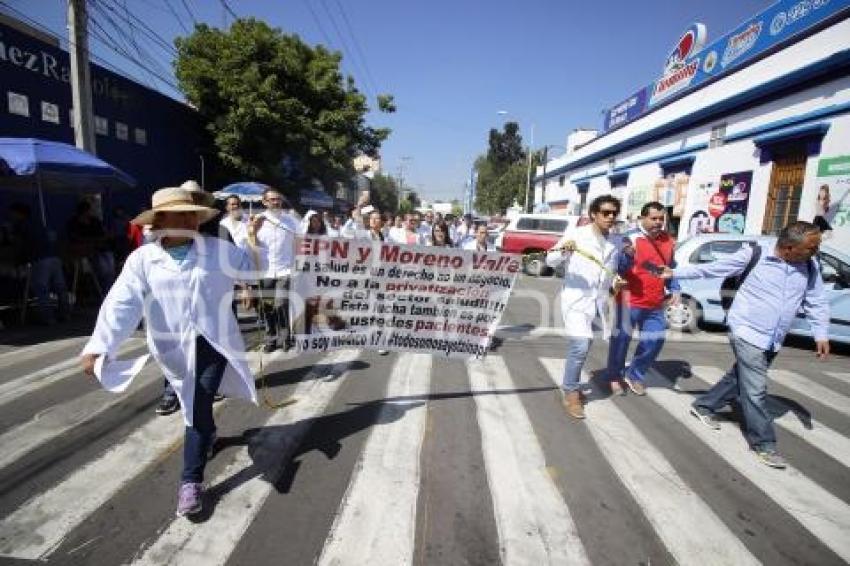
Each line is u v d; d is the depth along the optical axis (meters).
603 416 4.32
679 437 3.96
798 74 10.48
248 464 3.27
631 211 18.92
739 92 12.54
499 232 17.86
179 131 16.72
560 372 5.57
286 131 17.69
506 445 3.67
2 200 9.97
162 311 2.66
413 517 2.76
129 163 14.42
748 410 3.67
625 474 3.34
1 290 7.40
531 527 2.73
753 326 3.59
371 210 7.07
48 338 6.22
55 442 3.46
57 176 7.69
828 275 7.13
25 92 10.59
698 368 6.00
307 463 3.29
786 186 11.08
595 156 22.95
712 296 7.96
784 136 10.74
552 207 30.86
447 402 4.47
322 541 2.54
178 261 2.67
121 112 13.95
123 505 2.77
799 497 3.17
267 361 5.50
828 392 5.38
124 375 2.78
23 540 2.46
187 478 2.69
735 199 12.69
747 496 3.15
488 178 73.81
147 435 3.58
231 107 17.06
